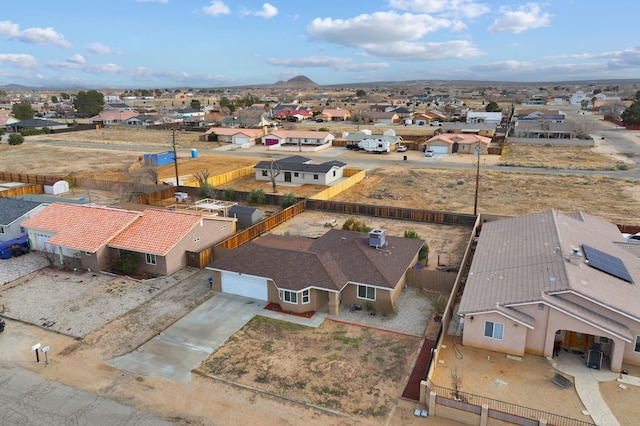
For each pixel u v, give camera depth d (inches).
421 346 980.6
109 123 5964.6
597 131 4606.3
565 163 3058.6
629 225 1625.2
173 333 1050.1
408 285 1277.1
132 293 1251.2
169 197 2284.7
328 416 777.6
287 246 1298.0
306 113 6594.5
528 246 1172.5
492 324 930.7
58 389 858.1
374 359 939.3
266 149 3941.9
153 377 892.0
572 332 933.8
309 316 1120.8
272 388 852.6
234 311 1148.5
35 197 1934.1
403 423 757.3
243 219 1802.4
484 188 2418.8
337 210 2026.3
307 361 936.3
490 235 1374.3
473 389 828.0
